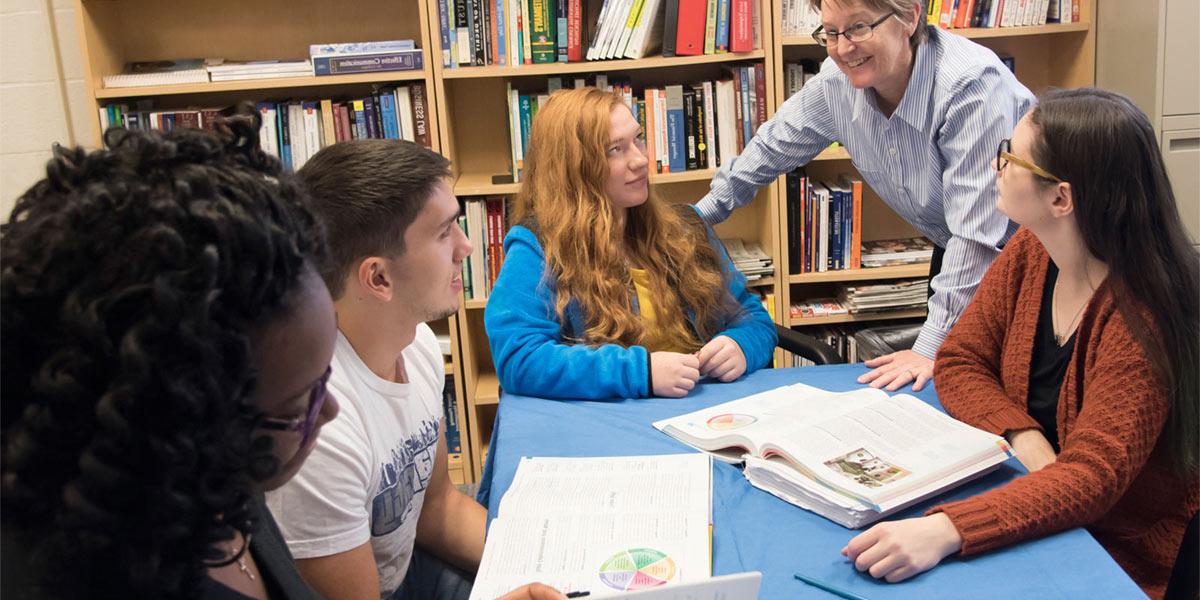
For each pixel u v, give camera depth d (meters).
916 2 2.21
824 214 3.26
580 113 2.13
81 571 0.54
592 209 2.15
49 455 0.50
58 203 0.54
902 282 3.38
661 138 3.16
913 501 1.42
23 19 3.21
